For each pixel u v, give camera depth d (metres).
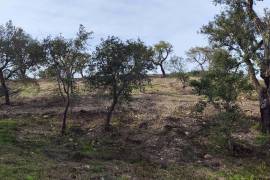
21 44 40.91
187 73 51.78
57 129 31.59
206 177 24.52
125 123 32.91
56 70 31.84
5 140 27.70
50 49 31.70
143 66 32.25
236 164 27.23
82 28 31.81
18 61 40.84
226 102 29.73
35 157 24.95
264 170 26.55
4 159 23.61
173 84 51.53
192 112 34.47
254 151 29.11
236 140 30.31
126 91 32.22
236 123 30.42
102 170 23.78
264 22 31.05
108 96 33.03
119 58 31.75
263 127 31.73
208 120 33.16
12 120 33.47
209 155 28.16
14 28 41.50
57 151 26.77
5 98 40.47
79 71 32.09
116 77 31.84
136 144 29.38
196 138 30.47
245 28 31.44
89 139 29.69
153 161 26.69
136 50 32.09
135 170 24.47
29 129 31.22
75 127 31.84
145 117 33.91
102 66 31.84
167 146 29.08
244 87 29.95
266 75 31.19
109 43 32.03
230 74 30.05
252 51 30.98
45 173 21.94
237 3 31.80
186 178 23.98
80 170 23.31
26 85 42.97
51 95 41.94
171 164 26.47
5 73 41.34
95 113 34.59
